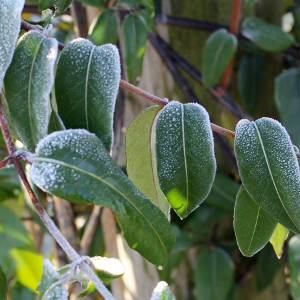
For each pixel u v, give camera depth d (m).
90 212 0.95
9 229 0.63
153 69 0.83
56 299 0.42
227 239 0.93
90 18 0.67
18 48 0.44
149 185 0.48
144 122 0.47
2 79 0.43
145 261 0.93
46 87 0.43
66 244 0.42
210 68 0.72
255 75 0.87
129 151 0.47
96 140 0.43
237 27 0.73
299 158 0.47
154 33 0.78
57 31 0.94
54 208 0.80
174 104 0.46
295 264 0.73
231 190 0.84
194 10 0.83
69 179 0.43
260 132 0.46
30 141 0.44
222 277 0.86
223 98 0.77
